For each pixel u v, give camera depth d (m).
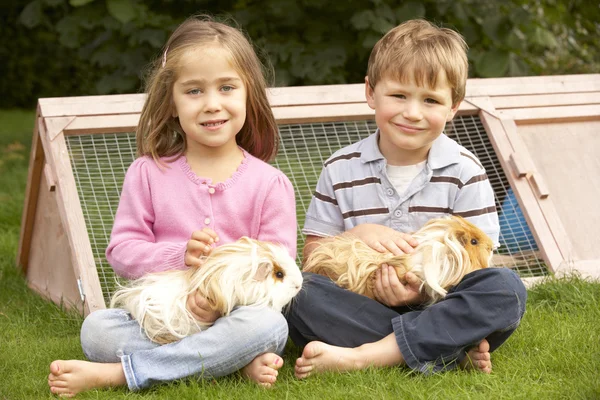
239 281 2.51
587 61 8.55
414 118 2.88
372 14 6.25
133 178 2.91
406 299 2.70
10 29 11.73
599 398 2.27
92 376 2.46
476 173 3.07
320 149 4.01
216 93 2.82
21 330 3.20
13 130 9.48
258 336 2.49
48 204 3.77
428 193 3.07
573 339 2.77
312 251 2.98
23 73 11.80
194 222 2.84
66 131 3.62
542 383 2.46
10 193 6.08
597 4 6.82
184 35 2.87
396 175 3.10
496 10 6.57
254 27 6.61
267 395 2.38
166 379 2.47
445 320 2.56
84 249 3.34
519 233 3.82
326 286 2.72
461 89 2.99
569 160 4.02
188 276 2.58
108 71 7.20
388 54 2.94
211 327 2.50
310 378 2.54
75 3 6.19
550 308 3.20
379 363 2.58
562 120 4.13
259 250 2.58
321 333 2.71
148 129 2.96
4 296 3.82
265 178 2.91
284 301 2.59
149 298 2.54
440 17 6.61
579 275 3.48
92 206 3.59
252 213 2.88
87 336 2.58
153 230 2.90
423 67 2.85
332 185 3.18
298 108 3.93
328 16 6.64
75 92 11.91
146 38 6.47
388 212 3.09
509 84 4.19
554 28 7.97
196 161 2.93
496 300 2.54
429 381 2.47
